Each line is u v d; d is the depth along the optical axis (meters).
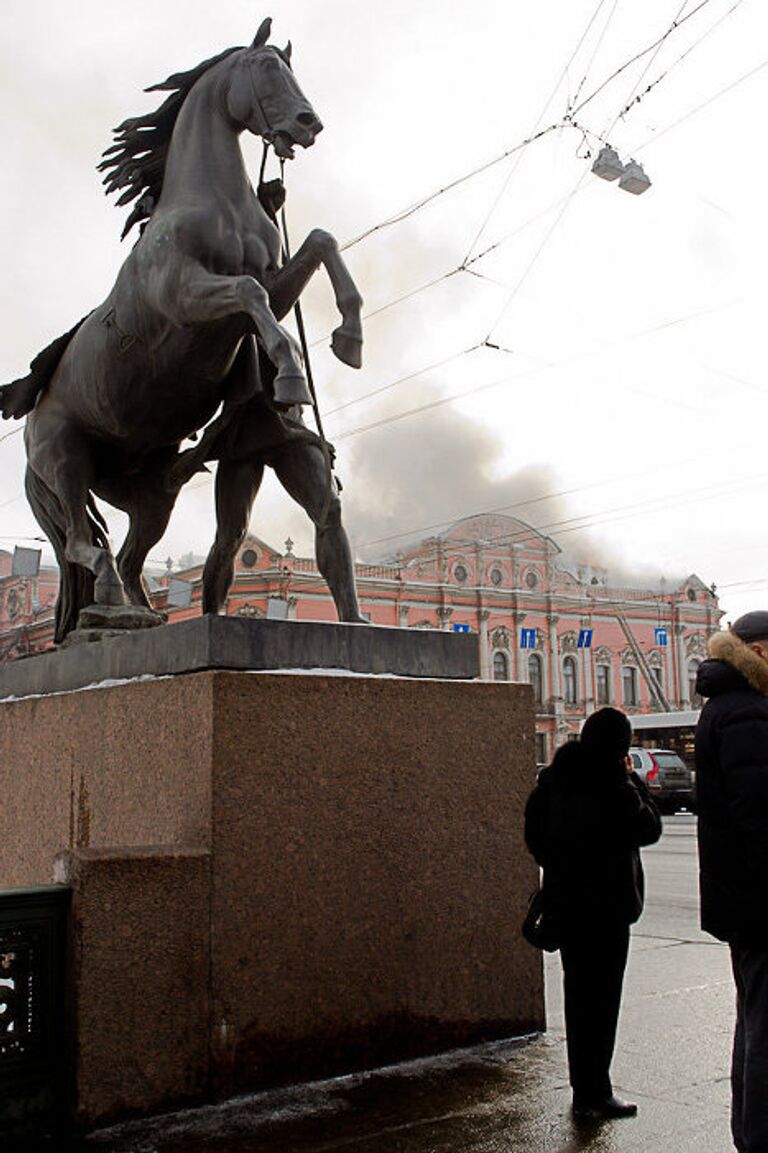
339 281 3.88
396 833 3.66
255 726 3.40
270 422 4.20
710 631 56.06
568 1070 3.49
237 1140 2.90
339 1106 3.16
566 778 3.33
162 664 3.71
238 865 3.30
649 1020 4.22
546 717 50.53
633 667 53.47
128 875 3.08
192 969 3.16
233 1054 3.21
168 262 3.97
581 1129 3.00
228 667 3.48
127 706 3.79
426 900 3.69
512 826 3.95
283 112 3.99
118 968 3.03
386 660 3.86
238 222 4.09
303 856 3.44
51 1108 2.95
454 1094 3.28
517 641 50.38
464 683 3.90
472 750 3.88
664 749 28.47
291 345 3.53
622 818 3.21
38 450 4.74
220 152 4.18
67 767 4.17
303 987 3.38
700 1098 3.29
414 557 50.28
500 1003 3.82
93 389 4.46
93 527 5.04
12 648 43.38
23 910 2.96
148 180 4.62
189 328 3.97
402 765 3.70
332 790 3.53
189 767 3.41
